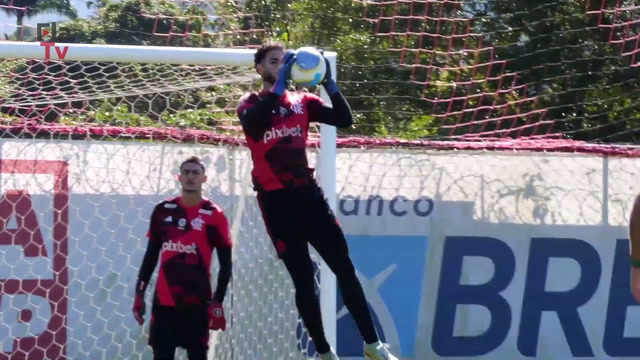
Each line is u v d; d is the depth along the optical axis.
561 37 27.16
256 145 13.98
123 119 20.19
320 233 13.95
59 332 18.41
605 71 26.89
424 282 20.22
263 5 28.27
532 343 20.36
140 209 18.61
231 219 18.42
